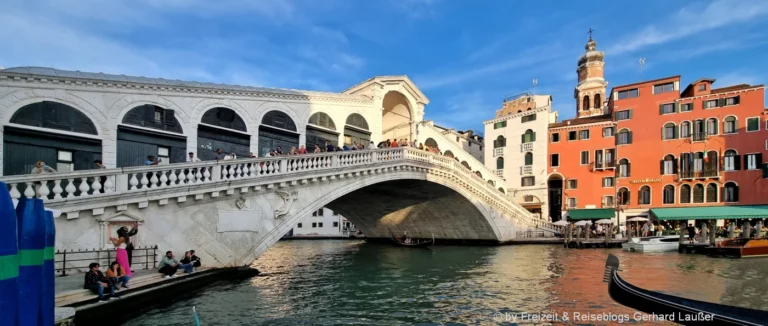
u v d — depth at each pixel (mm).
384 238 38062
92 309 8352
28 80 13625
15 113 13336
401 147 21844
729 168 30609
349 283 14961
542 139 37250
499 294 12578
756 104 30062
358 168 18859
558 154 36656
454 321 9664
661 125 33062
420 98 30062
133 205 12352
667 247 24328
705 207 30359
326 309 10922
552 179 37156
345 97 24500
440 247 30547
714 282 13930
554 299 11695
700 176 31188
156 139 16516
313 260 23328
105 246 11758
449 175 25734
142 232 12500
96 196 11531
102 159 15078
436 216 31469
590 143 35562
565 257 21938
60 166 14211
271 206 15609
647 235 30125
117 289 9516
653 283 13750
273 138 20656
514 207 31203
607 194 34656
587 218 33781
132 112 15938
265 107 20391
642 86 34000
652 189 32938
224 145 18656
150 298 10289
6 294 5586
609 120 35156
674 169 32375
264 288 13422
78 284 9562
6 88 13227
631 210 33438
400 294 12867
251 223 15008
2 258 5566
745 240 21672
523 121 38531
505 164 39344
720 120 31094
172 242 13133
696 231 28266
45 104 13969
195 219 13711
